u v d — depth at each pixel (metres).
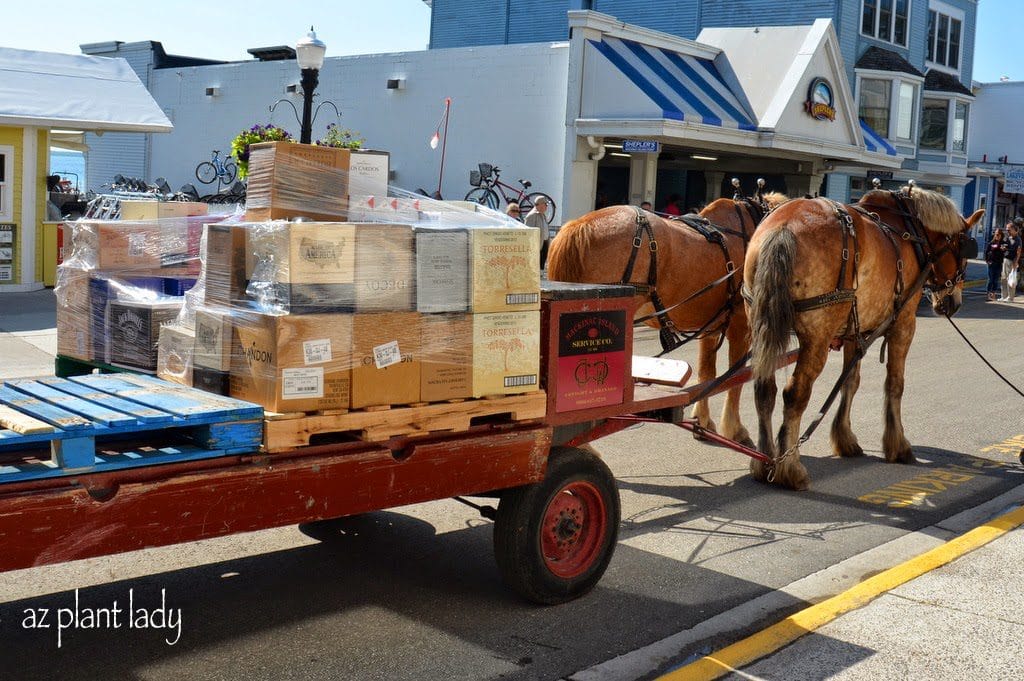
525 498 4.98
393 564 5.78
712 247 8.09
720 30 23.55
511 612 5.11
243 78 26.30
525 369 4.90
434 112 22.75
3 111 17.17
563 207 20.55
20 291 17.80
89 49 30.02
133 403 4.14
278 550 5.98
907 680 4.43
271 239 4.22
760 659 4.61
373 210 4.95
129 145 29.20
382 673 4.39
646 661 4.57
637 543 6.32
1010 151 45.84
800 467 7.67
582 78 20.03
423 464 4.58
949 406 11.27
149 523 3.84
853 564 6.02
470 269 4.65
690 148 22.67
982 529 6.63
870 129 28.17
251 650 4.58
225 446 4.02
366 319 4.33
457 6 33.31
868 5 30.59
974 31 37.19
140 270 5.78
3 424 3.71
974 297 26.59
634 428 9.70
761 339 7.07
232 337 4.38
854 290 7.41
